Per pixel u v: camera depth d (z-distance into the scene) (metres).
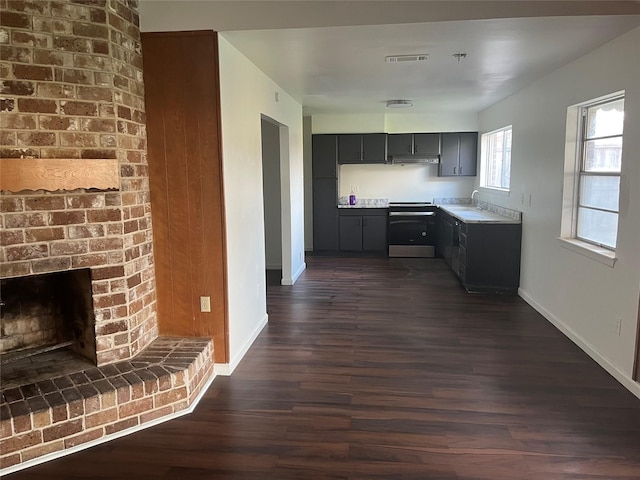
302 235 6.84
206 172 3.23
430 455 2.45
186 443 2.59
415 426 2.72
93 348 2.92
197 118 3.18
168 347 3.21
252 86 3.96
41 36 2.54
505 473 2.31
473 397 3.06
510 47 3.50
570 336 4.06
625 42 3.18
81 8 2.62
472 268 5.59
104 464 2.42
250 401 3.03
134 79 3.03
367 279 6.30
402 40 3.29
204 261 3.32
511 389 3.16
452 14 2.88
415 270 6.82
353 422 2.78
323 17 2.98
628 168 3.15
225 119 3.27
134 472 2.35
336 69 4.19
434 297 5.40
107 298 2.87
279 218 6.91
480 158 7.73
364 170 8.49
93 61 2.67
